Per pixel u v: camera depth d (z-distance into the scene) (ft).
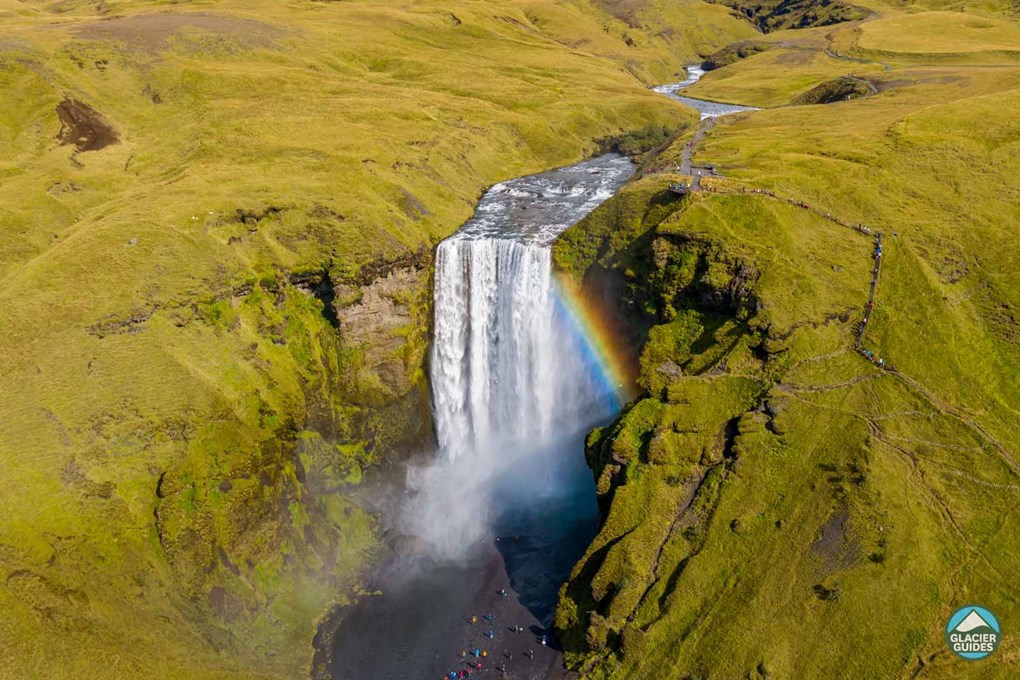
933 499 195.11
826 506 196.85
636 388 250.98
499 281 287.28
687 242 257.34
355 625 211.20
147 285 246.47
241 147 341.21
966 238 257.34
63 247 256.11
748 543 196.65
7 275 272.31
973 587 177.68
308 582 221.05
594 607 200.64
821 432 212.64
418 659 200.34
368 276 267.18
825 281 245.45
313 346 262.47
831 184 291.38
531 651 201.05
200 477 214.69
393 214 298.35
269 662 197.06
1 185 309.22
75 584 187.93
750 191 280.51
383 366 270.46
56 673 170.09
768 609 182.60
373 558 234.38
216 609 200.13
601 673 188.24
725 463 214.28
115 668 175.22
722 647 179.11
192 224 269.44
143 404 222.28
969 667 164.66
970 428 209.77
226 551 209.15
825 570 185.98
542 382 286.25
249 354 248.73
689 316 251.60
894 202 280.10
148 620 190.49
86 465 206.08
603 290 277.64
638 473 220.23
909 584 179.63
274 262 265.13
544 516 250.16
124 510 203.51
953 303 241.76
